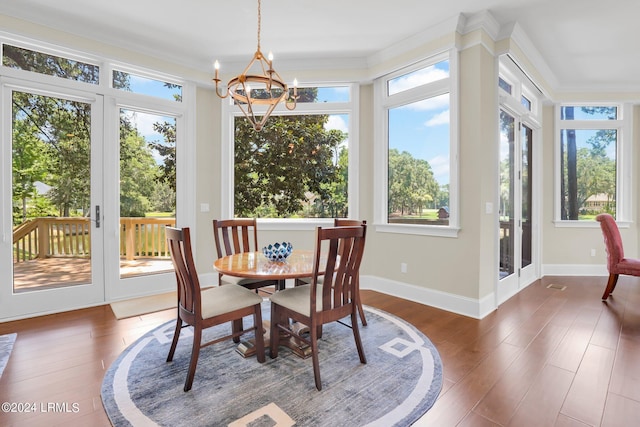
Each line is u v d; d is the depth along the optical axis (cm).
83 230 318
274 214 409
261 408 163
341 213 401
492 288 315
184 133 383
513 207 381
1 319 277
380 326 271
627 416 157
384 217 382
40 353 219
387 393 175
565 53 366
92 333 253
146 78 357
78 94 310
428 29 314
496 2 271
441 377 192
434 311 310
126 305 321
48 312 296
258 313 210
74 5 271
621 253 338
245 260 244
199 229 396
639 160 467
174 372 196
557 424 151
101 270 326
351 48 356
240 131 410
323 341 241
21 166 288
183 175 384
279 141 407
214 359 213
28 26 278
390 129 380
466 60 302
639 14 287
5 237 279
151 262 363
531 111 432
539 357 216
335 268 208
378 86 380
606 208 477
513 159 379
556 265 479
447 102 327
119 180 340
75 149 313
